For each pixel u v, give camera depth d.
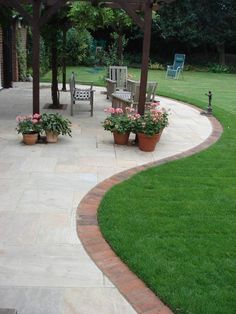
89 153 6.11
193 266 3.16
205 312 2.66
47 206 4.20
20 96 11.39
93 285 2.93
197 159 6.10
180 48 27.25
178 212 4.16
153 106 8.12
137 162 5.84
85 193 4.61
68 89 13.02
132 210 4.15
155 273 3.05
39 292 2.84
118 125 6.46
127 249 3.37
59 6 6.18
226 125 8.70
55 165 5.48
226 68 25.31
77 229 3.73
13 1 6.12
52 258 3.25
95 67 21.55
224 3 24.66
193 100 11.96
